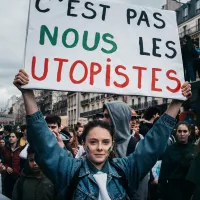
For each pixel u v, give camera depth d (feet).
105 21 9.02
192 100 27.30
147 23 9.26
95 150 6.82
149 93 8.81
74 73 8.52
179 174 14.08
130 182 7.04
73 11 8.84
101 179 6.76
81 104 195.21
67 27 8.72
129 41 9.05
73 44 8.67
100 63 8.73
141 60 8.99
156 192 15.78
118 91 8.68
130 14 9.20
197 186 9.82
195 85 26.94
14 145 20.97
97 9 9.02
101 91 8.57
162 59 9.12
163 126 7.41
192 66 29.89
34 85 8.21
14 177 19.67
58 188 6.91
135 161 7.13
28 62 8.31
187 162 13.85
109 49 8.87
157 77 8.96
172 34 9.34
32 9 8.57
